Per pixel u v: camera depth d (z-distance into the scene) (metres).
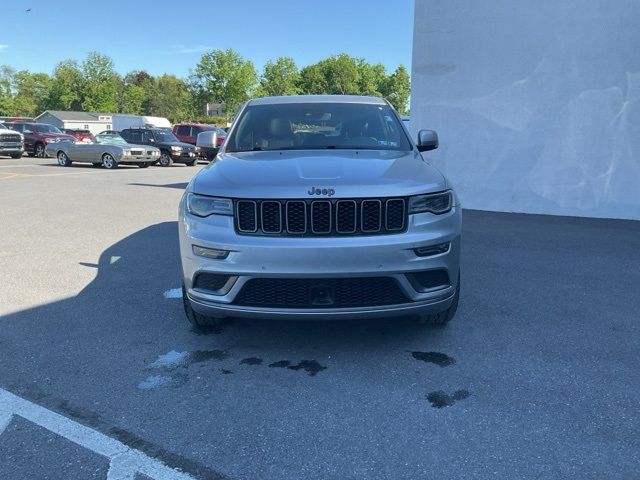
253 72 76.94
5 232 8.44
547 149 10.12
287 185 3.62
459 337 4.31
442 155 10.96
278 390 3.47
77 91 91.38
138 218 9.77
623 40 9.31
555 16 9.68
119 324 4.60
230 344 4.18
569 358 3.93
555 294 5.42
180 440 2.93
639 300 5.27
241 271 3.55
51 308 4.99
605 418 3.14
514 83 10.16
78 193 13.26
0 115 105.12
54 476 2.63
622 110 9.51
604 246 7.60
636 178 9.61
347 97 5.61
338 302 3.61
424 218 3.68
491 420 3.12
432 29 10.69
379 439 2.94
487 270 6.30
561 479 2.62
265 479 2.62
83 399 3.35
